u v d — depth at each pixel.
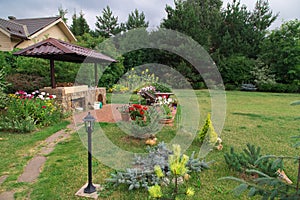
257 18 18.69
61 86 6.88
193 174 2.67
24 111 4.76
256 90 14.88
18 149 3.53
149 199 2.08
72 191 2.30
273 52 15.71
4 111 5.15
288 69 14.99
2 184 2.42
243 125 5.30
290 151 3.48
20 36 9.91
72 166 2.90
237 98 10.88
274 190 1.30
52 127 4.86
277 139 4.13
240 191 1.31
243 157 2.69
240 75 14.51
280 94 12.91
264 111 7.35
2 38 9.91
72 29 19.61
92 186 2.30
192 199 2.15
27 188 2.35
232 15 17.42
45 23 12.22
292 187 1.33
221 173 2.70
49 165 2.93
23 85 6.36
